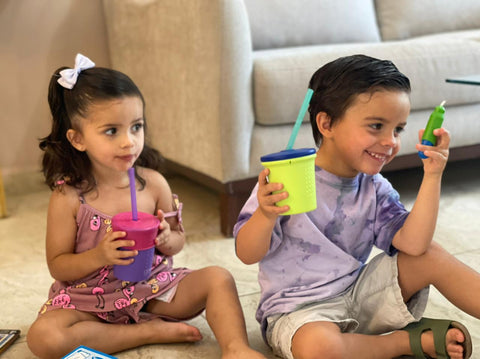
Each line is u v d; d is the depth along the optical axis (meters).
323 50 1.98
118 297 1.25
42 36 2.50
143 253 1.16
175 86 2.04
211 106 1.84
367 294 1.18
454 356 1.09
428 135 1.08
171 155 2.15
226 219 1.90
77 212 1.25
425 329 1.12
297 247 1.16
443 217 1.97
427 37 2.64
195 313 1.31
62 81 1.21
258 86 1.82
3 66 2.45
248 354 1.11
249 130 1.84
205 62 1.83
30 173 2.53
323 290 1.15
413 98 2.02
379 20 2.82
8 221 2.16
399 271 1.17
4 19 2.43
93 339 1.19
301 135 1.90
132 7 2.28
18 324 1.39
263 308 1.18
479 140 2.18
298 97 1.84
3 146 2.50
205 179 1.97
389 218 1.17
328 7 2.59
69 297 1.23
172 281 1.30
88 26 2.57
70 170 1.26
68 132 1.23
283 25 2.50
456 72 2.06
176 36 1.98
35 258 1.80
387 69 1.08
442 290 1.15
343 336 1.07
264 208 1.03
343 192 1.17
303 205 1.02
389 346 1.11
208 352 1.24
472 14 2.88
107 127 1.19
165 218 1.35
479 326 1.28
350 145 1.09
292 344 1.08
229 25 1.75
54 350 1.15
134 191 1.16
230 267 1.67
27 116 2.52
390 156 1.10
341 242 1.18
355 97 1.07
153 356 1.22
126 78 1.24
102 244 1.16
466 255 1.67
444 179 2.39
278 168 1.00
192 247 1.82
